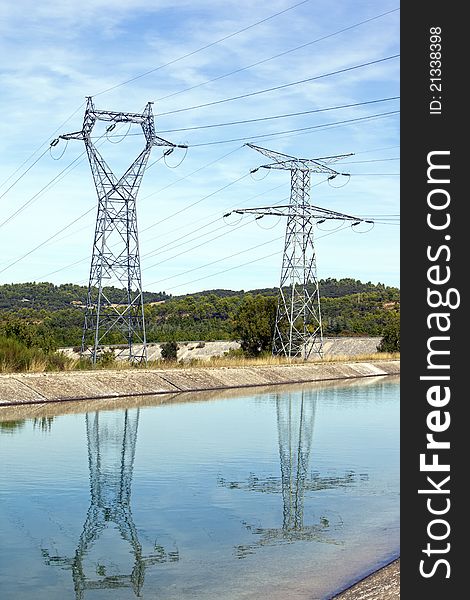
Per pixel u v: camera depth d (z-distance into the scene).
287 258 75.62
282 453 28.36
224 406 44.50
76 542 16.98
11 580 14.53
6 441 29.92
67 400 45.66
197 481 23.25
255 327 81.50
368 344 103.06
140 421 36.81
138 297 62.69
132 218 61.66
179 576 14.74
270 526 18.38
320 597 13.48
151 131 61.09
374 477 24.17
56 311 126.12
